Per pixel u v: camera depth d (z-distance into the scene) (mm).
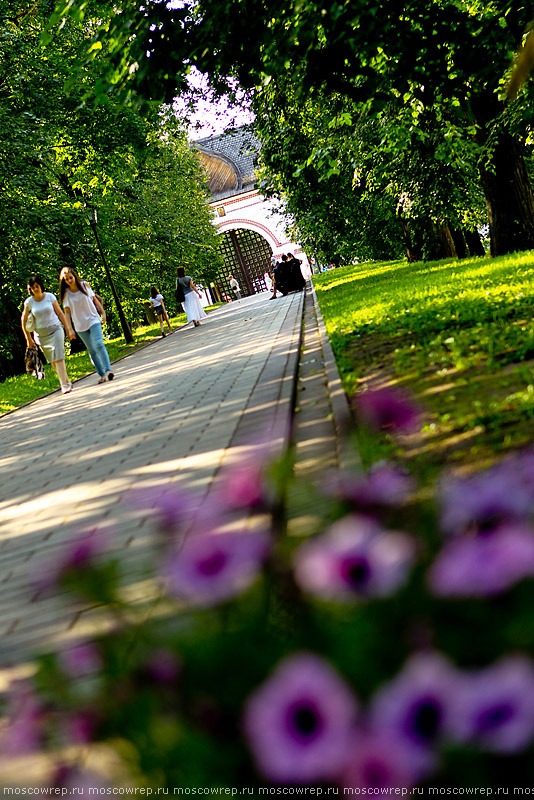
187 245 52688
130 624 1401
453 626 1121
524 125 17406
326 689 961
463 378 6309
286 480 1594
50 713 1277
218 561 1310
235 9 10914
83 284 15867
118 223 41031
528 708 905
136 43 11227
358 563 1205
